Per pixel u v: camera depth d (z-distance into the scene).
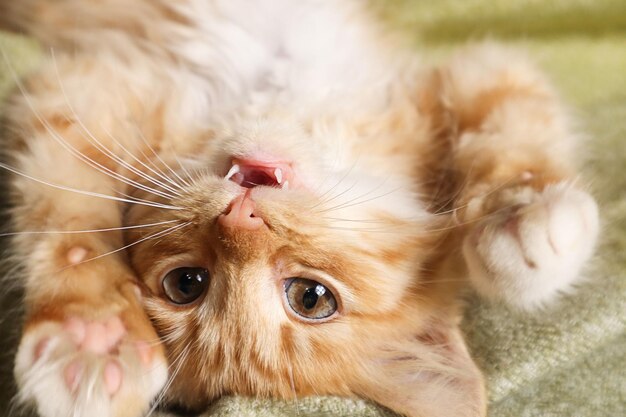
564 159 0.29
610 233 0.29
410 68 0.32
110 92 0.28
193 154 0.28
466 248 0.26
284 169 0.26
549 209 0.25
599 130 0.33
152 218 0.26
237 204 0.24
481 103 0.30
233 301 0.25
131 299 0.25
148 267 0.26
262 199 0.25
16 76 0.28
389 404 0.26
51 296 0.25
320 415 0.25
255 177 0.26
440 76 0.31
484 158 0.28
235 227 0.24
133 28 0.31
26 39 0.31
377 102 0.30
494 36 0.35
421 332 0.28
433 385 0.26
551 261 0.25
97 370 0.23
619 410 0.26
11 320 0.26
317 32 0.31
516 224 0.25
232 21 0.30
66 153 0.27
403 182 0.29
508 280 0.25
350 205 0.26
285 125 0.27
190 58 0.30
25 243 0.26
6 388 0.25
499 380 0.26
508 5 0.36
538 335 0.27
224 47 0.30
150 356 0.25
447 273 0.28
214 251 0.25
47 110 0.28
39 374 0.23
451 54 0.33
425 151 0.30
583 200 0.26
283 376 0.26
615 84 0.35
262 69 0.30
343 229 0.25
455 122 0.30
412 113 0.30
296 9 0.31
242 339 0.26
